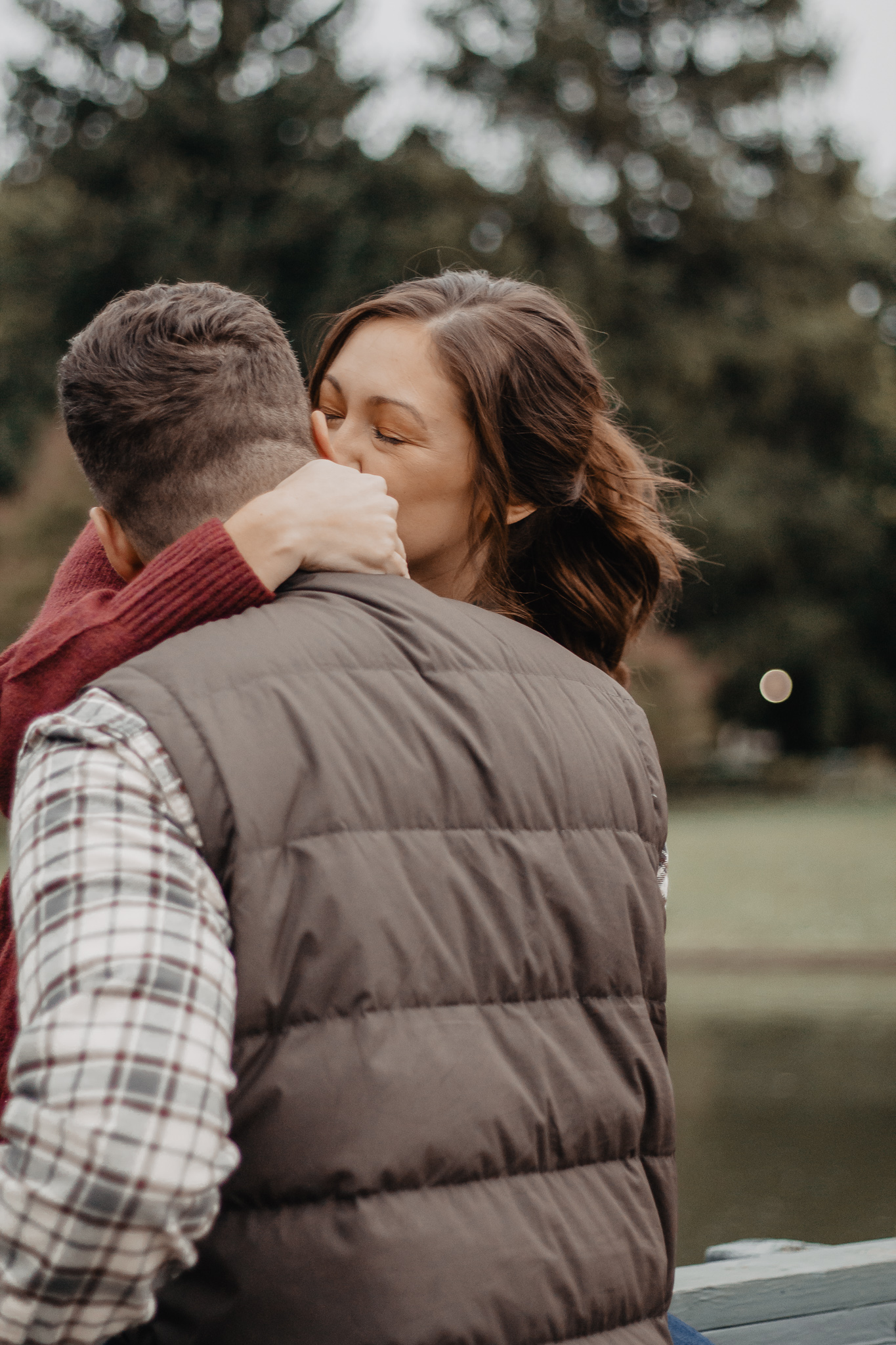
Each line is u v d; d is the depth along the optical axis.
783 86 31.78
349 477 1.16
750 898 13.62
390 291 1.60
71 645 1.09
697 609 30.92
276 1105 0.88
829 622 30.22
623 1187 1.03
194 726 0.91
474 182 27.11
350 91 28.89
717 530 28.11
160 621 1.07
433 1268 0.88
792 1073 7.01
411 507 1.54
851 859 16.42
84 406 1.15
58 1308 0.79
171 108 28.50
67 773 0.87
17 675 1.11
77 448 1.18
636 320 28.31
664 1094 1.08
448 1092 0.92
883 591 31.45
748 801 28.27
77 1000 0.79
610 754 1.14
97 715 0.90
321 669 0.99
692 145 29.88
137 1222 0.78
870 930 11.70
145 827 0.86
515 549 1.73
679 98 31.89
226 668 0.95
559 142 29.73
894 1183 5.06
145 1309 0.83
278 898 0.90
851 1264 1.86
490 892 0.99
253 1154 0.88
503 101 29.97
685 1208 4.79
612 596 1.76
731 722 33.38
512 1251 0.92
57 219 29.00
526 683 1.10
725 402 29.69
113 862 0.84
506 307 1.56
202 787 0.89
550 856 1.04
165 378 1.13
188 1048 0.80
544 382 1.54
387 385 1.52
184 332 1.15
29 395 29.03
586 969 1.04
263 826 0.90
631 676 1.84
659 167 29.78
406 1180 0.90
